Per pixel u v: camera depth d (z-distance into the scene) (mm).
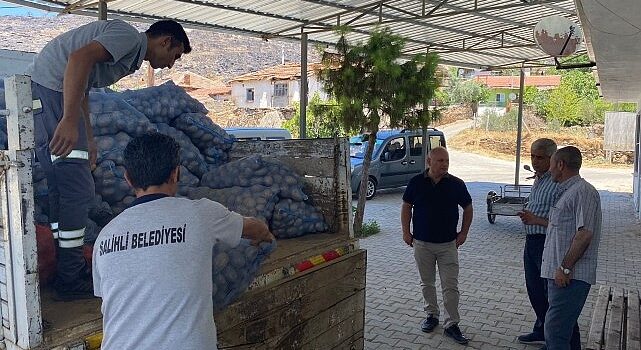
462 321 5898
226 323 2607
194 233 2107
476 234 11039
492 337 5445
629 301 5754
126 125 3615
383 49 7215
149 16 9203
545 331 4152
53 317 2238
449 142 36469
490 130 38250
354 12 10195
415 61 7312
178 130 4363
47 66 2635
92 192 2703
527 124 38188
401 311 6199
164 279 2010
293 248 3453
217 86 50312
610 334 4746
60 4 8047
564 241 4020
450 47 14898
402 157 16516
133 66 2818
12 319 2039
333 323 3443
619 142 30250
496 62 17406
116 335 2014
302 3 9180
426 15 9805
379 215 13422
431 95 7387
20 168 1944
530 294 5117
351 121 7355
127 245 2062
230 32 10656
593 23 5117
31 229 1983
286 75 40094
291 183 3967
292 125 25234
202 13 9305
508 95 44812
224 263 2520
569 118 37250
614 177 24234
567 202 3996
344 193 3904
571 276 3945
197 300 2051
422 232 5395
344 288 3561
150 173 2166
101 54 2545
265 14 9656
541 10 11156
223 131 4676
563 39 6691
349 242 3770
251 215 3654
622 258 9172
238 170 3982
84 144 2672
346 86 7336
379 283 7395
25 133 1961
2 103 3076
